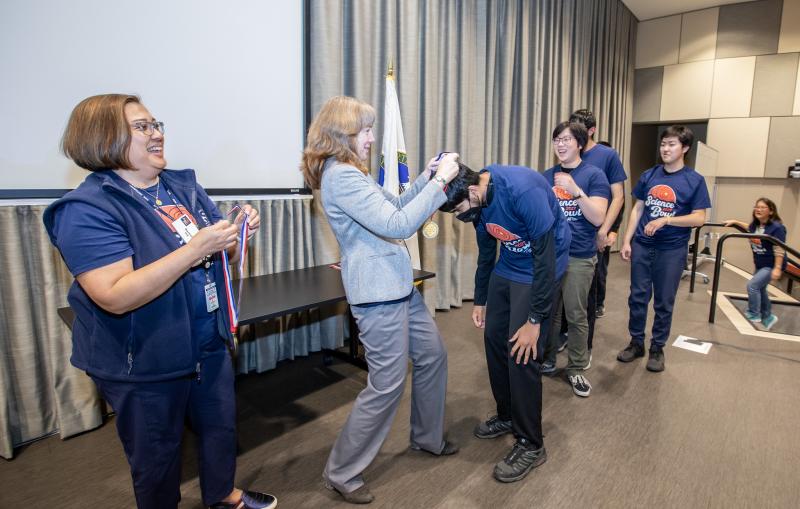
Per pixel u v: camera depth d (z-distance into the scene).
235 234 1.06
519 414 1.61
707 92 6.43
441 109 3.58
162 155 1.14
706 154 5.16
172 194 1.23
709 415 2.06
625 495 1.52
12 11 1.62
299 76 2.62
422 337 1.60
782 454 1.75
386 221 1.23
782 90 5.94
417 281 2.25
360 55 2.84
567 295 2.26
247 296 1.91
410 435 1.82
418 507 1.48
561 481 1.59
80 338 1.07
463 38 3.61
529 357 1.54
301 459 1.76
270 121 2.50
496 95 4.16
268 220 2.49
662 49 6.70
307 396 2.29
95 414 1.95
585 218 2.16
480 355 2.81
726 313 3.72
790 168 5.98
